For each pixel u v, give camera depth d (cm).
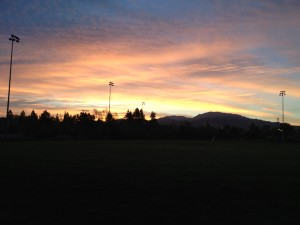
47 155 2994
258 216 1069
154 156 3098
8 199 1203
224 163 2561
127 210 1098
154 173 1862
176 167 2192
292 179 1761
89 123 11406
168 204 1184
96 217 1021
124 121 11869
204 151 4138
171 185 1505
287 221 1021
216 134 10931
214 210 1127
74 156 2920
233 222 1005
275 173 1994
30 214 1035
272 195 1363
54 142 6425
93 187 1427
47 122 11350
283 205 1207
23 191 1330
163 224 977
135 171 1933
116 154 3250
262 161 2816
